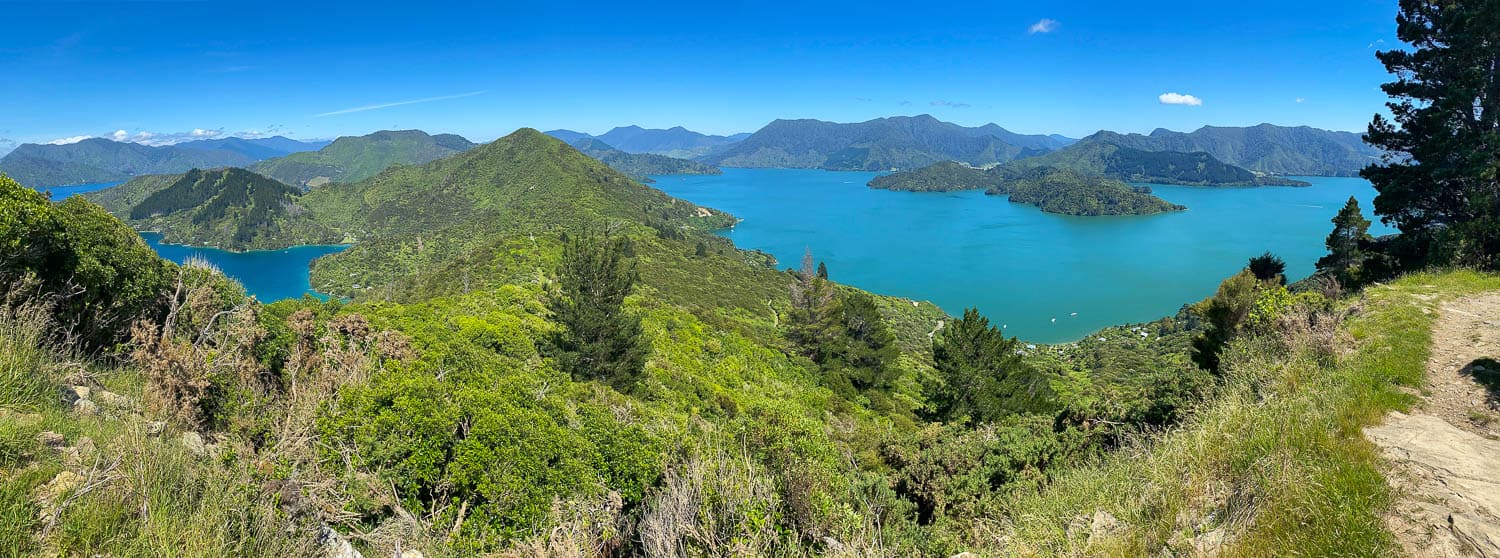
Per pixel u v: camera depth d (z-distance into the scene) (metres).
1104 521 5.41
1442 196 21.89
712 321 56.25
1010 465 10.09
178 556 3.67
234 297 12.12
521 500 7.07
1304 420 6.02
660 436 9.18
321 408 7.58
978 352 28.95
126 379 7.57
